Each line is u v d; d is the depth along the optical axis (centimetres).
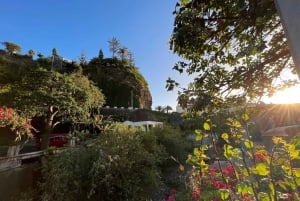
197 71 184
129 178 516
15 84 1297
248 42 144
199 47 155
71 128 1606
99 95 1753
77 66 3631
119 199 496
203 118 177
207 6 136
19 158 878
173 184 605
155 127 1080
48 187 520
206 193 179
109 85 3497
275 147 140
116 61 4097
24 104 1177
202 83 179
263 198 140
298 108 220
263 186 154
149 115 2445
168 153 856
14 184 699
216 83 175
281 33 144
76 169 502
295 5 64
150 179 548
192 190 295
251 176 146
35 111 1265
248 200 173
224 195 170
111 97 3412
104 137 579
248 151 162
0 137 1126
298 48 62
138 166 549
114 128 616
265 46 137
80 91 1430
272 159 139
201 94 170
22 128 1036
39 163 850
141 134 720
